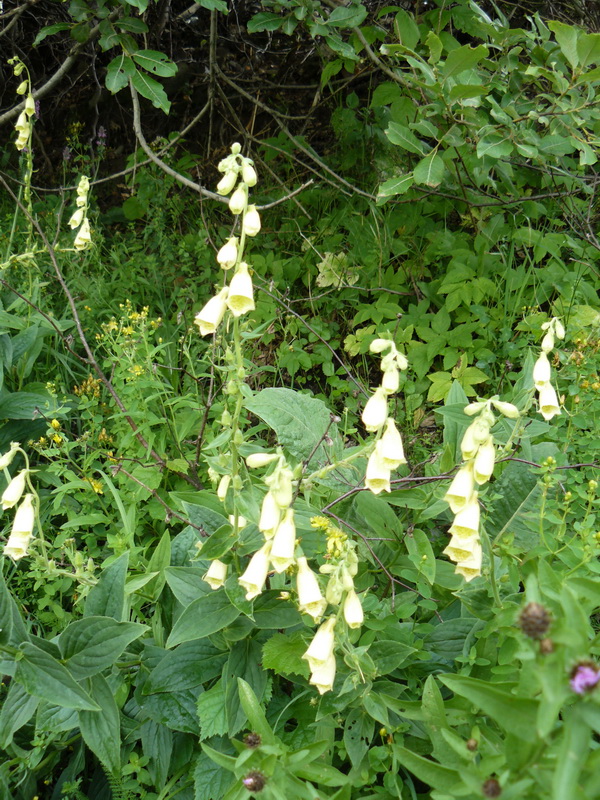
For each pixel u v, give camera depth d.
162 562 1.04
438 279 1.78
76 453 1.46
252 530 0.92
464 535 0.81
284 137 2.28
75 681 0.87
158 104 1.39
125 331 1.41
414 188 1.83
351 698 0.89
